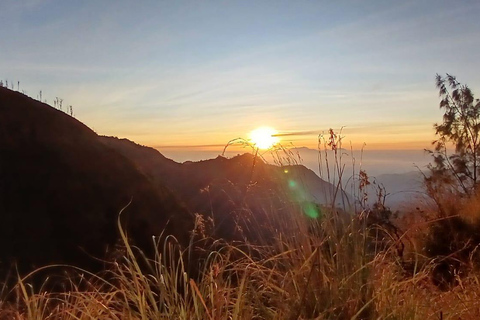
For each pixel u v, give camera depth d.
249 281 3.11
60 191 37.12
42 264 28.92
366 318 2.94
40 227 32.69
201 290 2.90
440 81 17.58
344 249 3.17
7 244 30.31
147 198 36.81
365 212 3.53
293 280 3.05
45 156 41.31
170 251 2.90
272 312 3.01
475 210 7.20
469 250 5.65
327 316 2.86
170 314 2.69
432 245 5.91
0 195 35.81
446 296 3.62
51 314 3.08
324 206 3.42
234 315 2.72
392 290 3.10
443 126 17.33
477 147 17.02
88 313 2.86
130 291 2.86
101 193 37.94
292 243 3.35
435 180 13.27
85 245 31.89
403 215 7.60
